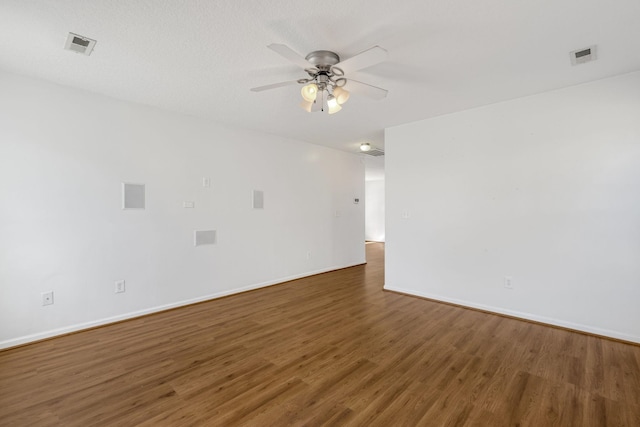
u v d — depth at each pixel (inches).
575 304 116.8
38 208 108.7
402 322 126.3
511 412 70.6
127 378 84.7
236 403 73.9
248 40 84.0
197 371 88.3
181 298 146.5
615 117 108.3
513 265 131.3
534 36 82.3
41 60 95.6
